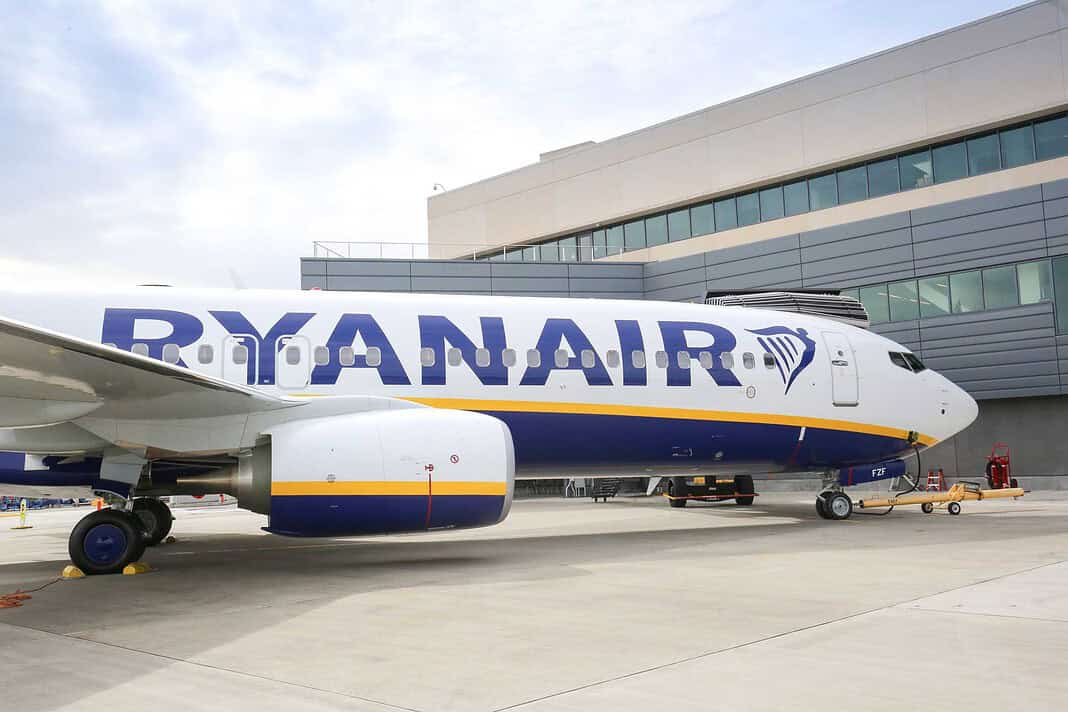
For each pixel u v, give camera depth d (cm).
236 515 2522
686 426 1398
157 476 1123
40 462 1116
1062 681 492
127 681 528
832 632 633
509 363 1297
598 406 1340
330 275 2859
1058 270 2402
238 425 1050
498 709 458
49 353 822
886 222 2686
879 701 457
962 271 2556
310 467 1016
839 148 2848
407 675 533
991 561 1018
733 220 3130
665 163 3262
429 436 1055
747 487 2330
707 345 1436
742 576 941
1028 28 2505
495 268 2997
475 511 1058
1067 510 1881
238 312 1223
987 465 2428
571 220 3519
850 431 1538
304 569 1074
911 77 2712
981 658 547
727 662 549
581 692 487
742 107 3077
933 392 1630
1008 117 2527
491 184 3778
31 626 712
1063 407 2445
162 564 1140
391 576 998
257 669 555
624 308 1435
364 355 1234
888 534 1379
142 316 1185
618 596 823
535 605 781
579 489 3150
